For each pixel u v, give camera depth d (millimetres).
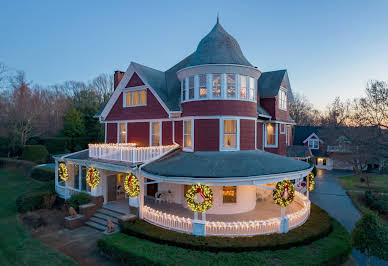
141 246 9812
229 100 14711
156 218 12023
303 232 10820
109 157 15188
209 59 14695
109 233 12227
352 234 9219
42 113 42281
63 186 17953
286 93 23625
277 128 21438
